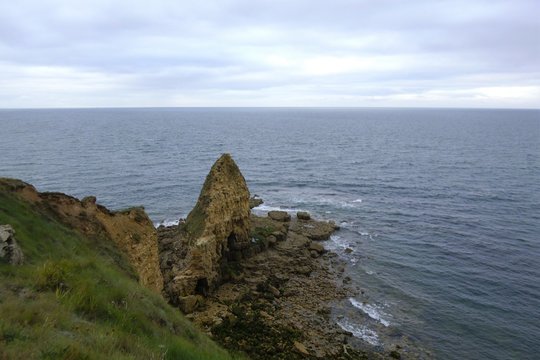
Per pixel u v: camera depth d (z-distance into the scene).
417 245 62.72
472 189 97.62
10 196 24.28
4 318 10.74
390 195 93.31
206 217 47.06
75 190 88.88
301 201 88.06
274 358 32.66
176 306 40.81
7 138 174.12
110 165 118.75
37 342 10.01
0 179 26.17
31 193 27.36
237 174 54.47
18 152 133.25
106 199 84.12
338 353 35.12
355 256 58.31
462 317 42.50
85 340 11.16
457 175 114.56
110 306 14.75
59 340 10.43
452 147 179.00
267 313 40.88
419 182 106.25
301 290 47.00
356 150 170.62
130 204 81.88
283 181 107.75
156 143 181.38
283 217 71.06
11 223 20.58
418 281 50.53
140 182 99.62
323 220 74.56
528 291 48.16
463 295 47.16
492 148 173.38
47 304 12.62
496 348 37.62
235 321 38.00
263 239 57.34
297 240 61.50
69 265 16.56
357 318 41.72
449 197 90.75
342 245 62.72
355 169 125.56
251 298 43.91
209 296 44.06
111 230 31.11
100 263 20.27
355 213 79.38
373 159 145.00
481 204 84.81
